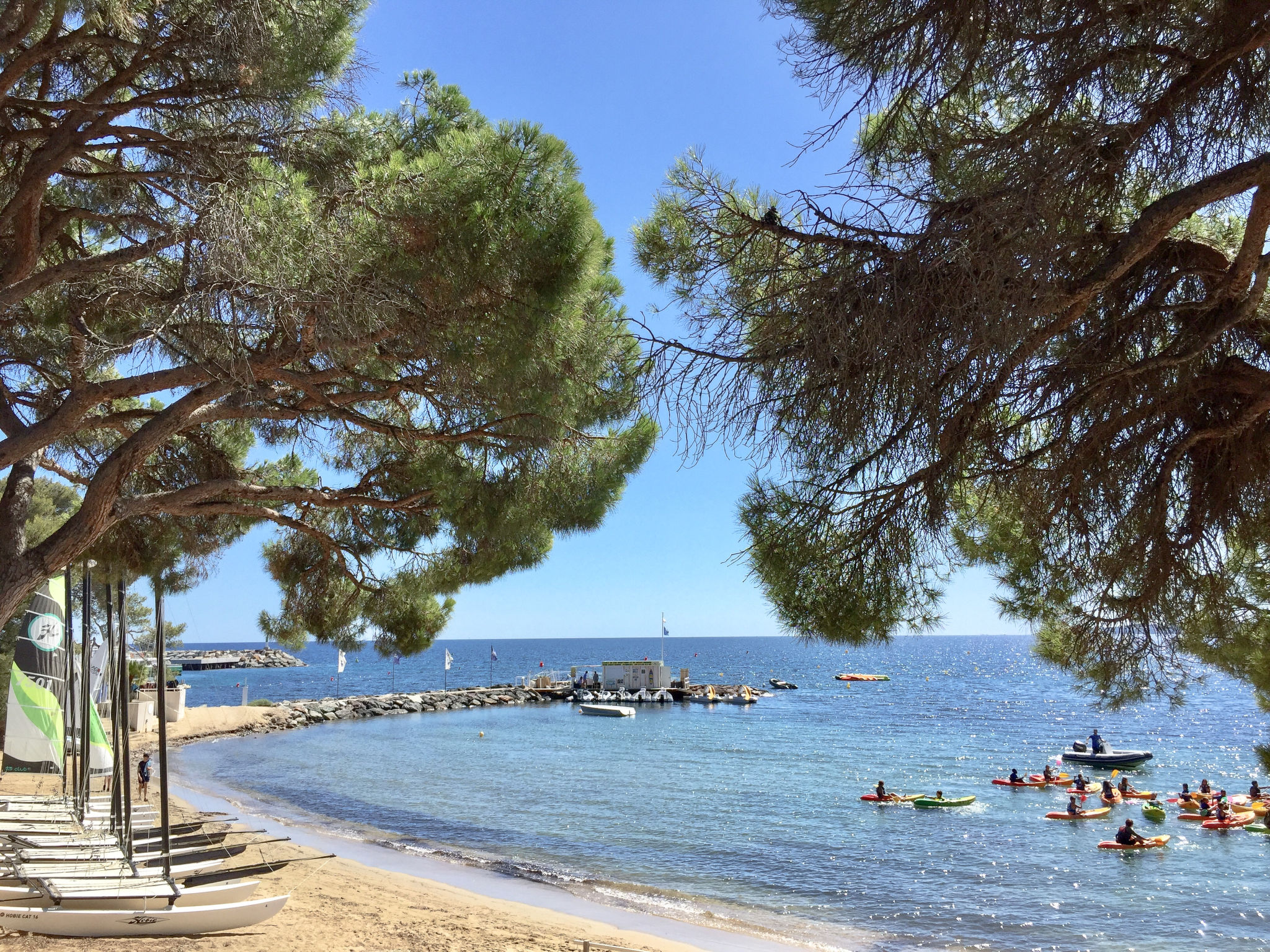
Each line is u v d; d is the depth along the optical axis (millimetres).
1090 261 3248
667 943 13914
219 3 6109
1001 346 2654
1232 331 3602
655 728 57219
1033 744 47312
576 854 21391
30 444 5887
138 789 26406
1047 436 3631
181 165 6699
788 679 120062
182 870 12328
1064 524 3926
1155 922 16453
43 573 5938
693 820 26109
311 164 6598
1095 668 5000
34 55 5895
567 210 5828
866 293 2840
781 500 3740
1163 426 3807
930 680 118125
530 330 6035
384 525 8938
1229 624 4801
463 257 5711
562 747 46125
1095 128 2949
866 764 39656
